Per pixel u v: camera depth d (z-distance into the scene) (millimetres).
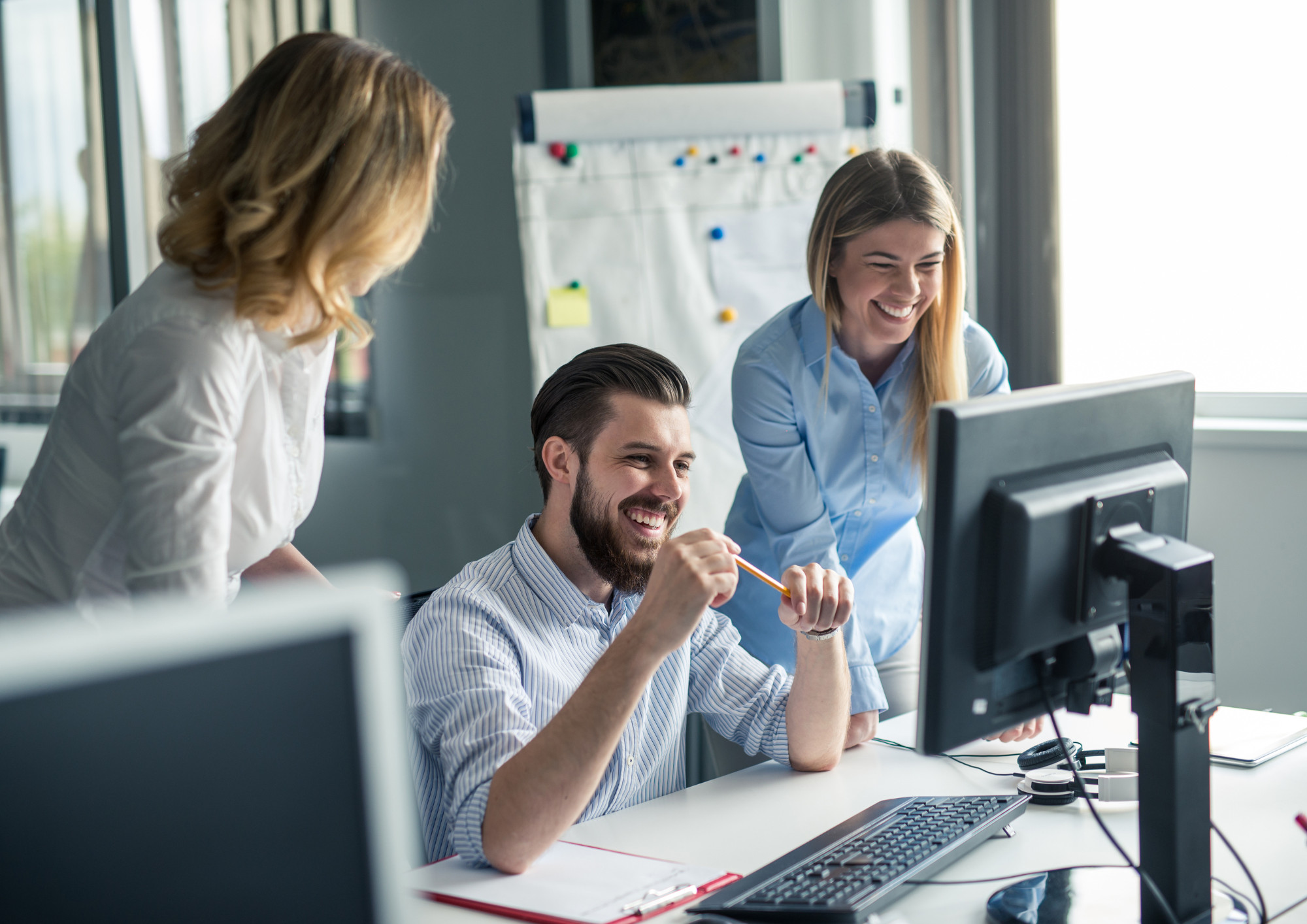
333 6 2885
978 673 909
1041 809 1173
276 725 405
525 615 1273
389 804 429
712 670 1425
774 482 1682
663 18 2756
